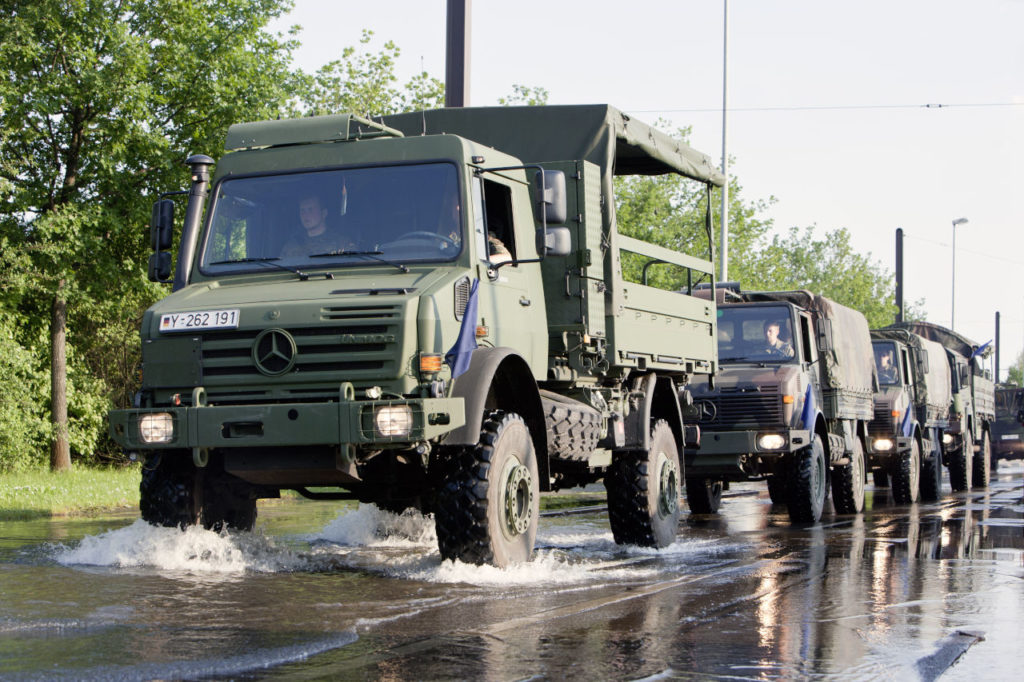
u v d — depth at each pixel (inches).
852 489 1681.8
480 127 1039.6
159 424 769.6
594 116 1018.7
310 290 795.4
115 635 572.4
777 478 1560.0
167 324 788.0
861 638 604.1
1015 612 698.8
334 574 811.4
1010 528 1350.9
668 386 1127.0
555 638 590.2
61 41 2081.7
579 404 948.6
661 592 762.8
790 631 621.9
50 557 886.4
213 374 780.0
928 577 865.5
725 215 3196.4
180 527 848.9
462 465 792.3
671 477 1098.7
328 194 860.0
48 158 2218.3
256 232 863.7
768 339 1547.7
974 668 537.0
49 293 2196.1
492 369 788.6
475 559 795.4
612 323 987.3
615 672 512.7
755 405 1451.8
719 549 1072.8
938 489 2135.8
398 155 858.1
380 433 732.7
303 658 528.7
